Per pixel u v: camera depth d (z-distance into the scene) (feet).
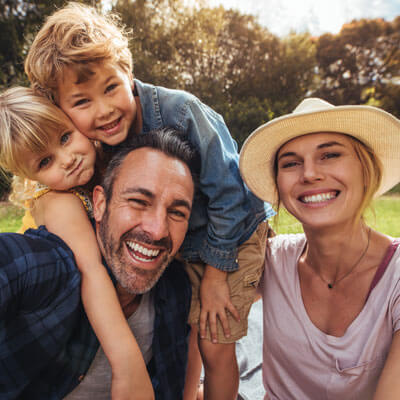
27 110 5.15
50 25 5.79
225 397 6.24
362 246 4.97
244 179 5.58
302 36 66.39
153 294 5.42
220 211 5.94
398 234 17.81
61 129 5.37
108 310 4.50
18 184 5.70
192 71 54.39
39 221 5.36
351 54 83.92
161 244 4.59
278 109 48.73
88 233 4.99
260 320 10.50
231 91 60.03
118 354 4.38
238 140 42.65
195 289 6.54
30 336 4.14
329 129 4.59
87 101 5.74
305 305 5.32
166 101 6.24
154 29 49.42
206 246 6.13
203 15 53.67
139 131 6.52
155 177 4.50
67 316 4.27
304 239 5.78
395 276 4.54
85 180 5.56
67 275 4.32
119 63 6.03
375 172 4.96
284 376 5.58
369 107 4.25
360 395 4.83
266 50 61.52
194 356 6.75
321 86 85.05
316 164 4.67
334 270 5.08
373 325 4.58
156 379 5.64
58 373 4.58
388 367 4.19
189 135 6.04
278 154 5.18
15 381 4.17
